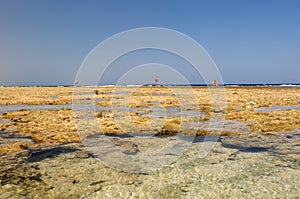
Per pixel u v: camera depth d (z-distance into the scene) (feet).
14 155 46.83
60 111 99.60
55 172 39.65
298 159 45.37
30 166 41.86
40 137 58.70
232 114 92.73
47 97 172.35
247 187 34.86
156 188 34.91
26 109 108.68
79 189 34.45
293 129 67.77
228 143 55.67
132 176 38.63
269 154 48.24
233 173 39.55
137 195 33.06
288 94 207.21
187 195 32.96
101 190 34.27
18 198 31.81
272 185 35.32
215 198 32.12
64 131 64.80
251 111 100.27
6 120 81.10
